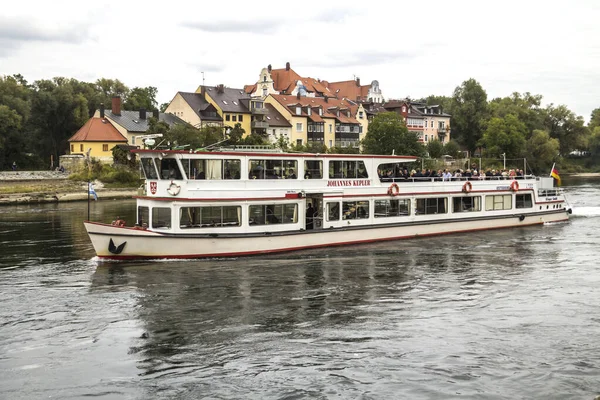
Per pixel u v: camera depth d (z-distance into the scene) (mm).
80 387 15453
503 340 18703
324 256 31047
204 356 17375
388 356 17391
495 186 41219
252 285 25016
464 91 136750
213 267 27953
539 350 17875
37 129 95125
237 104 103062
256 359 17156
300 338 18812
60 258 30688
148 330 19531
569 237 38219
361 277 26625
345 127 113625
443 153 109625
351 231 34188
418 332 19391
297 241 32031
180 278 25922
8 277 26422
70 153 90938
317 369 16500
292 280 25891
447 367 16672
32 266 28688
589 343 18438
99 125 89938
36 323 20219
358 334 19172
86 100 100250
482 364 16859
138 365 16781
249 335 19062
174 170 28766
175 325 20000
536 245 35125
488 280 26328
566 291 24469
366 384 15609
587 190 80500
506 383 15688
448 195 38562
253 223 30547
